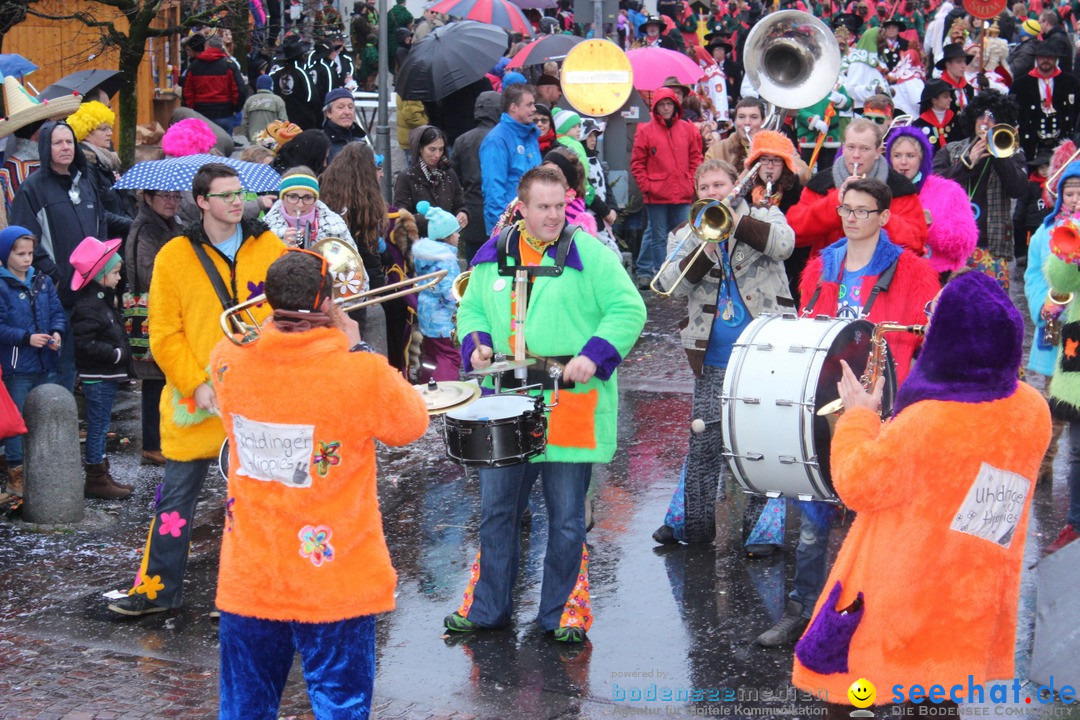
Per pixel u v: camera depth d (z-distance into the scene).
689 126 12.91
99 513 7.41
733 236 6.17
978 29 17.41
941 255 7.21
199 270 5.72
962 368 3.86
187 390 5.67
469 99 14.19
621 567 6.40
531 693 5.04
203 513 7.39
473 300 5.73
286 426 4.04
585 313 5.54
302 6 15.59
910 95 15.93
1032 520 6.85
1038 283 7.09
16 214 8.34
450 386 4.93
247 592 4.08
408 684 5.14
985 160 9.05
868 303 5.89
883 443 3.83
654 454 8.29
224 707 4.23
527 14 19.94
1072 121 14.72
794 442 5.09
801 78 7.54
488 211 10.27
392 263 9.58
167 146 8.18
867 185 5.79
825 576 5.47
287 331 4.09
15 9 11.41
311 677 4.19
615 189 13.57
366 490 4.17
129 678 5.24
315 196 8.04
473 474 7.96
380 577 4.15
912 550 3.85
